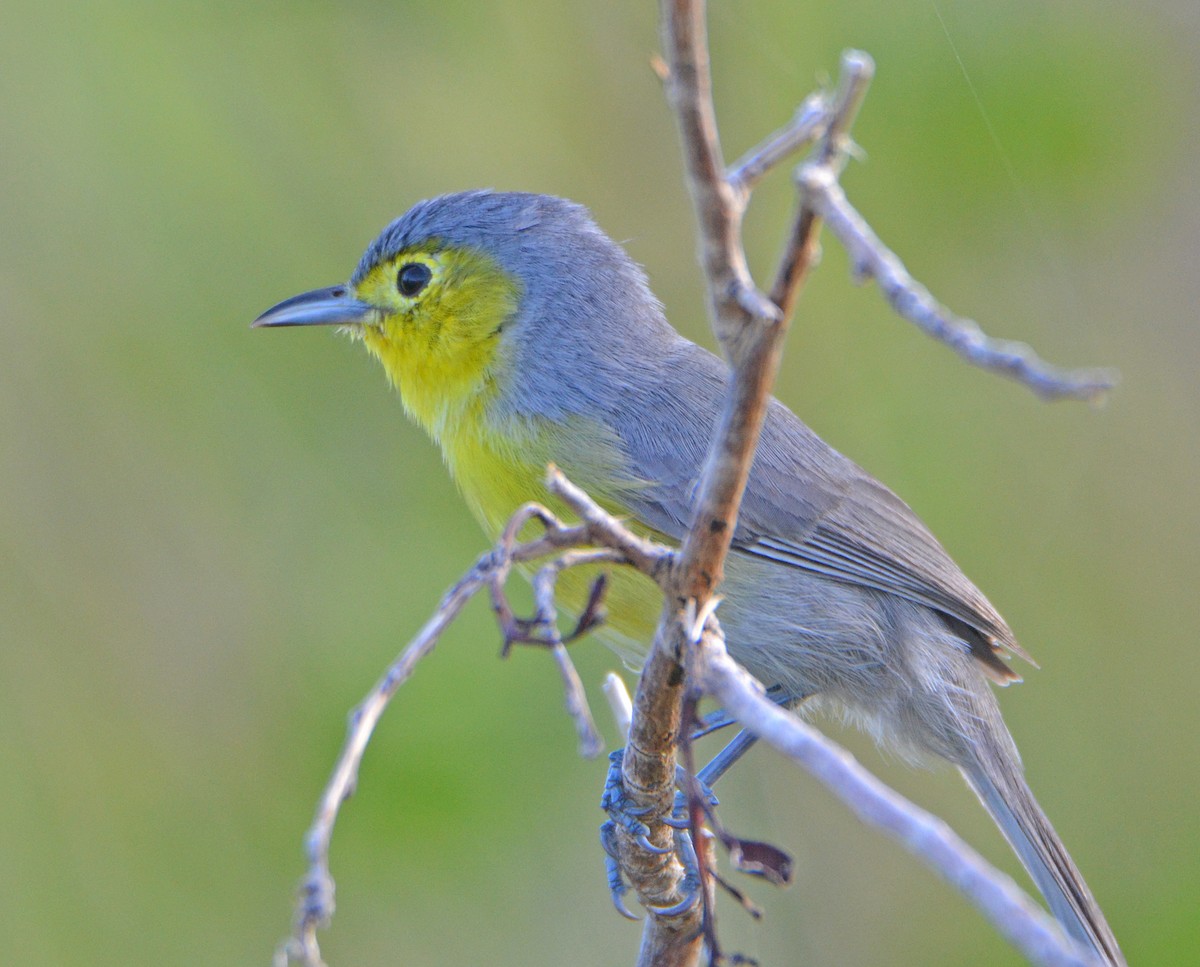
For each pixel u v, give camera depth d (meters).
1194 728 11.25
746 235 11.83
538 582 4.46
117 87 11.93
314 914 3.71
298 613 11.07
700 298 12.14
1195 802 11.09
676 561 4.73
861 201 11.34
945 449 11.52
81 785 10.89
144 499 11.38
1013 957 10.84
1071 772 11.27
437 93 12.15
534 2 12.15
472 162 12.12
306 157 11.99
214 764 10.85
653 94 12.22
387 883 10.30
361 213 11.95
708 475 4.62
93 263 11.69
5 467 11.38
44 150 11.81
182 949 10.47
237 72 12.04
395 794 9.99
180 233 11.78
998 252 11.54
